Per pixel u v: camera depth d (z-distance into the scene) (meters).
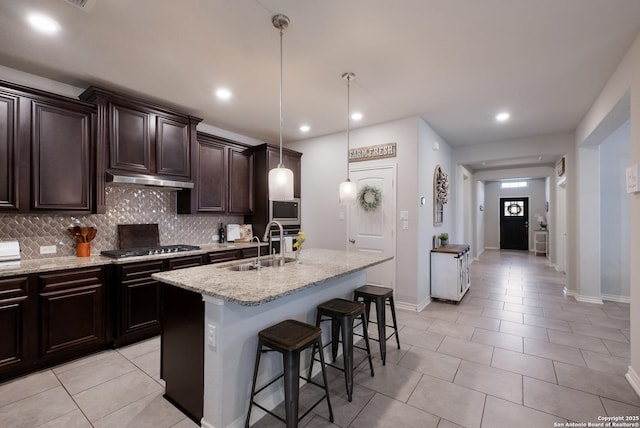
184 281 1.95
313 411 1.99
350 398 2.09
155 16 2.03
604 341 3.07
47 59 2.58
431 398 2.13
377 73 2.86
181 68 2.76
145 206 3.72
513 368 2.54
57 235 3.01
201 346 1.84
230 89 3.22
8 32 2.19
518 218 10.83
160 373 2.28
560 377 2.40
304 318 2.37
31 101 2.61
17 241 2.70
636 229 2.25
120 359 2.69
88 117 2.95
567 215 4.82
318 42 2.35
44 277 2.48
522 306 4.23
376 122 4.30
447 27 2.16
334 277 2.17
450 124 4.43
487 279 5.98
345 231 4.70
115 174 3.06
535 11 1.99
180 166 3.65
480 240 9.73
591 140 4.05
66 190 2.79
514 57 2.58
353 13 2.01
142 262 3.05
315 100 3.51
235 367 1.80
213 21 2.09
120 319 2.89
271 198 2.38
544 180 10.29
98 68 2.74
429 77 2.94
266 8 1.96
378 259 2.91
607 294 4.56
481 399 2.12
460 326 3.48
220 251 3.85
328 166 4.91
